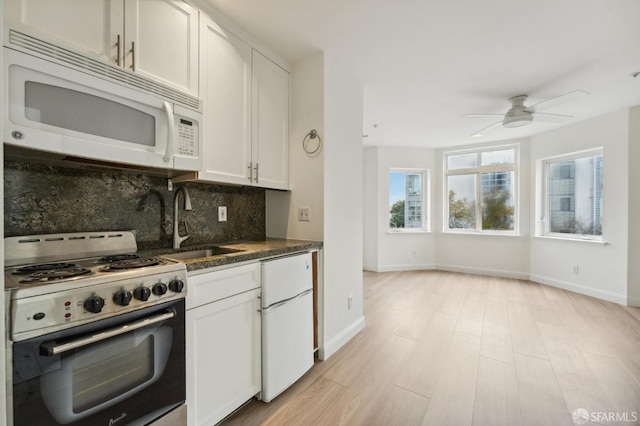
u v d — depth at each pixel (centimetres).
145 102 139
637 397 176
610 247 366
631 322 296
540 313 324
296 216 244
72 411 99
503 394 180
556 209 446
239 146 197
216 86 180
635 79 270
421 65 250
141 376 117
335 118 243
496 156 515
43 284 94
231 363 155
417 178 573
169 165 149
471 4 175
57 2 115
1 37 72
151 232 184
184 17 161
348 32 204
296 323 195
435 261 568
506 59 238
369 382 195
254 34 205
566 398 176
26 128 104
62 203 147
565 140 416
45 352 92
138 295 112
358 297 278
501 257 504
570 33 202
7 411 87
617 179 357
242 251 173
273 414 164
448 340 257
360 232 283
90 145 121
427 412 165
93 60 122
